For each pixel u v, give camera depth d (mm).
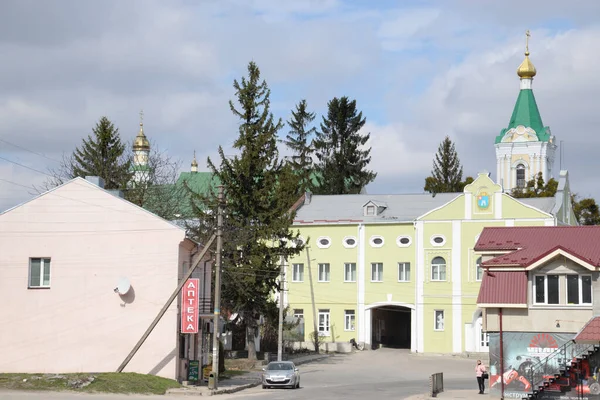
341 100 118438
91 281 49875
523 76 133250
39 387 44562
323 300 84188
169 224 49969
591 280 44000
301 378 60344
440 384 49031
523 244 47312
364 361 73625
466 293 79938
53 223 50375
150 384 46125
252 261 68625
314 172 118688
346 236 84375
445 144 122562
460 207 81062
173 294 47812
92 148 80875
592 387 43000
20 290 49969
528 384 44656
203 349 56781
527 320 45031
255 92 72250
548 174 132375
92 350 49438
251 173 71062
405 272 82438
